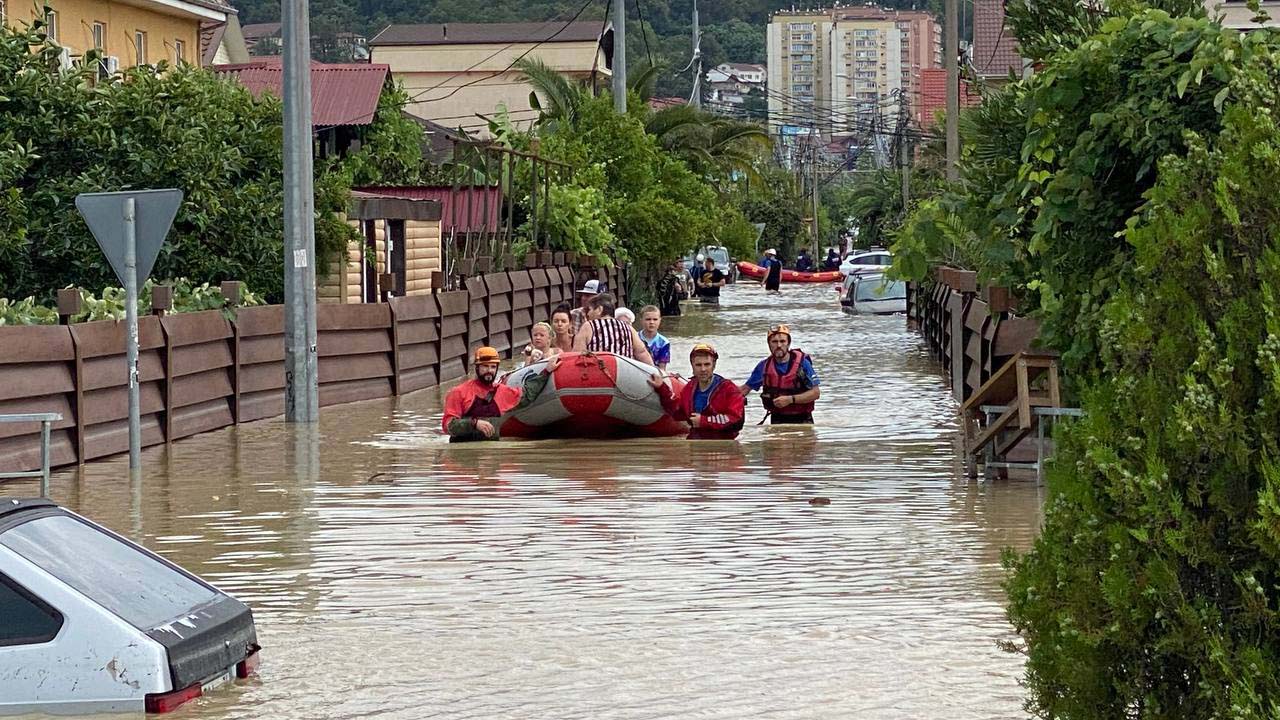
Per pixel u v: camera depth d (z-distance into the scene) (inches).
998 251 583.8
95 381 624.1
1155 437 187.5
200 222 868.0
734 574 395.5
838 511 492.7
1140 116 470.3
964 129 590.6
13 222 811.4
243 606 305.4
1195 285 191.9
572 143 1806.1
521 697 287.1
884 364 1109.1
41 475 491.2
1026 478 562.6
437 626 342.6
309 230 766.5
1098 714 194.9
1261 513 173.3
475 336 1131.9
